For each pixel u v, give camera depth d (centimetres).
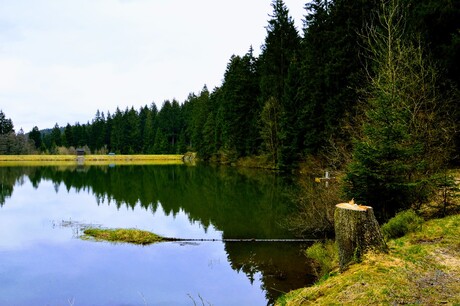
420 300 469
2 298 847
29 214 1927
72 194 2678
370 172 891
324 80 2634
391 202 933
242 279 934
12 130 9938
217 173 4075
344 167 1380
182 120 10288
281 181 2903
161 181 3491
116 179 3766
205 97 7675
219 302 806
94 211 2006
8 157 8250
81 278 972
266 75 4341
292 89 3409
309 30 3133
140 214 1902
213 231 1481
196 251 1206
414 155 955
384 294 489
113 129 10900
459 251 640
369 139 988
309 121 2903
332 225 1242
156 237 1392
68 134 11056
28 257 1166
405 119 1052
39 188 3052
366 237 604
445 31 1619
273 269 997
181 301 818
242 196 2350
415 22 1667
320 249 1084
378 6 2212
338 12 2528
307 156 2892
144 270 1027
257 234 1402
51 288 905
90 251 1228
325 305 498
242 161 5003
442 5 1580
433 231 766
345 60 2398
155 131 10425
